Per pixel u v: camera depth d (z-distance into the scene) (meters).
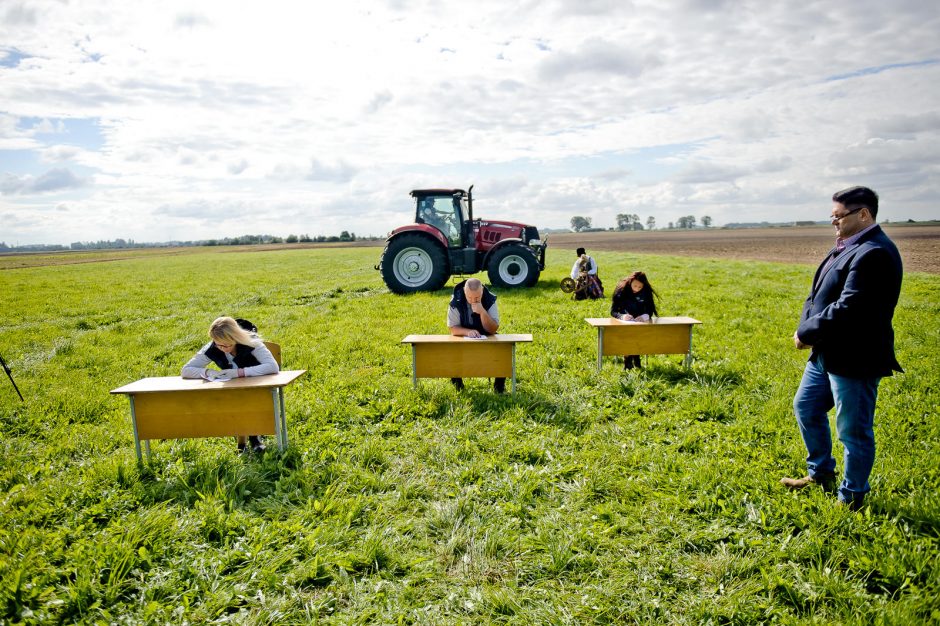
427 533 3.17
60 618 2.47
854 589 2.52
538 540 3.00
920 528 2.93
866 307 2.83
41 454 4.34
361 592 2.66
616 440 4.36
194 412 4.04
